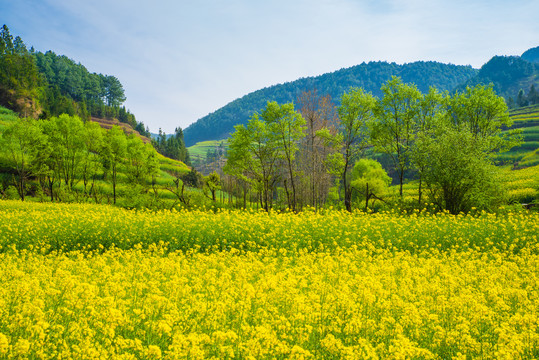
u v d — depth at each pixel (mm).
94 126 71625
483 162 28828
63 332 6008
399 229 18844
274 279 8805
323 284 8938
